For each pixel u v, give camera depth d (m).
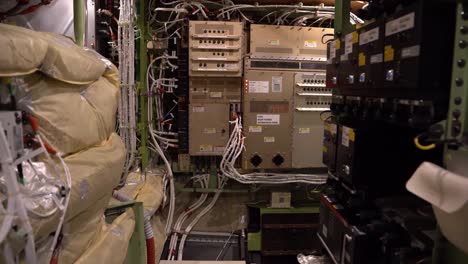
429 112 1.09
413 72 1.10
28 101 0.84
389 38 1.25
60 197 0.84
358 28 1.54
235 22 2.66
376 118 1.44
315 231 2.96
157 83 2.83
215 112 2.79
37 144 0.83
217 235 3.11
